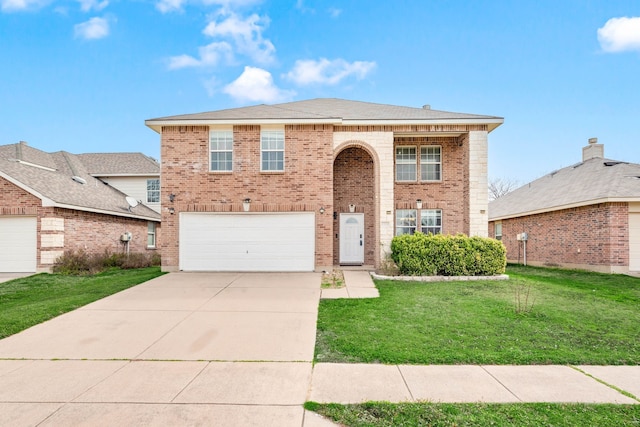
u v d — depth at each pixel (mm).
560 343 5777
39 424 3441
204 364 5000
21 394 4078
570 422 3434
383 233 13148
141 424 3436
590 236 14680
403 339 5910
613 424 3398
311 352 5449
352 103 16859
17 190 13250
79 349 5582
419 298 8633
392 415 3596
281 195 12906
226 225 12906
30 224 13320
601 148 20344
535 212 17797
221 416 3586
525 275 13125
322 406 3791
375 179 13312
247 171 12953
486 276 11328
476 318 7020
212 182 12938
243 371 4754
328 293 9383
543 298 8672
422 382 4387
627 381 4438
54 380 4461
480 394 4059
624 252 13602
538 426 3359
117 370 4785
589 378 4516
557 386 4270
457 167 14469
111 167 22969
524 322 6789
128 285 10414
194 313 7559
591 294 9336
